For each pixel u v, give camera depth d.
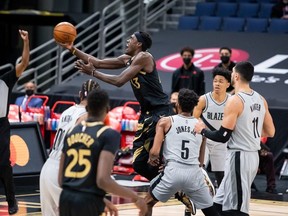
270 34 21.81
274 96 18.53
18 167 14.92
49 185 8.74
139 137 10.89
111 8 24.33
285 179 16.81
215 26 22.70
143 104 10.81
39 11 23.31
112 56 22.30
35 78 20.91
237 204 9.61
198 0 24.42
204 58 20.88
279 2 22.78
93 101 7.45
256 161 9.68
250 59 20.66
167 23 23.72
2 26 23.70
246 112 9.58
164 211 12.65
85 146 7.28
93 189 7.25
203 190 10.00
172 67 20.58
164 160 10.55
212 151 12.38
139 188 14.89
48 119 17.55
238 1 23.83
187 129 10.02
